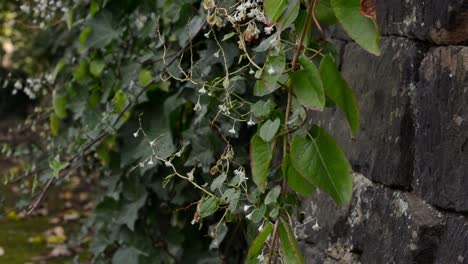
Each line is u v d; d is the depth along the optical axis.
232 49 3.37
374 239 2.61
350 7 2.22
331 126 3.04
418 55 2.44
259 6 2.64
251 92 3.39
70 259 5.57
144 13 3.96
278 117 2.42
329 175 2.28
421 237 2.30
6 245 5.95
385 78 2.61
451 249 2.21
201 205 2.60
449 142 2.22
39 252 5.77
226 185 3.11
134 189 4.00
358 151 2.77
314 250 3.07
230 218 2.71
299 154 2.29
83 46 4.14
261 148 2.38
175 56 3.41
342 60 3.04
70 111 4.69
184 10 3.58
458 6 2.23
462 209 2.15
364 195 2.72
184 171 3.79
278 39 2.32
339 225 2.88
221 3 3.07
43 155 4.82
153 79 3.62
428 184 2.33
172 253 3.99
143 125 3.82
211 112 3.50
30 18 5.65
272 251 2.39
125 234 4.10
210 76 3.46
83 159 4.16
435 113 2.31
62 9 4.41
